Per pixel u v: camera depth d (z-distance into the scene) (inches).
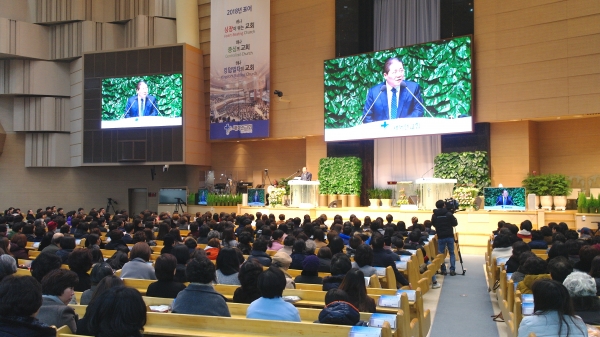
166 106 973.8
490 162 753.0
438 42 759.7
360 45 867.4
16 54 1062.4
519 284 248.7
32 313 133.8
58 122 1101.1
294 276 300.5
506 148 743.7
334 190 860.0
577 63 676.7
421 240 432.1
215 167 1042.7
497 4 739.4
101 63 1018.7
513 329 228.1
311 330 169.5
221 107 959.6
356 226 491.5
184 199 962.1
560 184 658.2
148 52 989.8
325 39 884.6
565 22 687.1
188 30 1015.0
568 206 703.7
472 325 314.7
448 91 749.9
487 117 741.3
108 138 1009.5
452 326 312.7
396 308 218.4
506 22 732.0
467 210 665.6
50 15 1080.2
